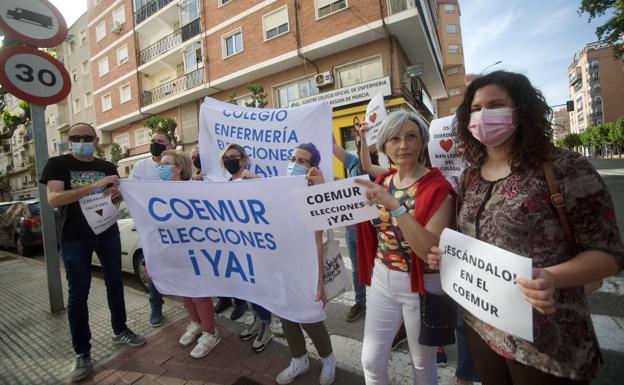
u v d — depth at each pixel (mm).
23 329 3588
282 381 2410
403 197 1752
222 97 17203
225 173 3463
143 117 21453
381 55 12578
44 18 3668
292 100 14672
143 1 20031
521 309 1113
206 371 2611
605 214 1091
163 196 2621
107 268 2996
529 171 1205
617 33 11648
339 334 3160
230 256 2533
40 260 7945
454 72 34406
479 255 1269
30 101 3623
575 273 1064
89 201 2756
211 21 16391
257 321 3098
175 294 2734
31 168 34719
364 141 2949
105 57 22859
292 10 13680
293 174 2377
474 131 1349
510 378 1337
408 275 1719
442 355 2576
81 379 2607
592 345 1169
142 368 2695
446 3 33969
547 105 1263
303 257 2273
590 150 54812
